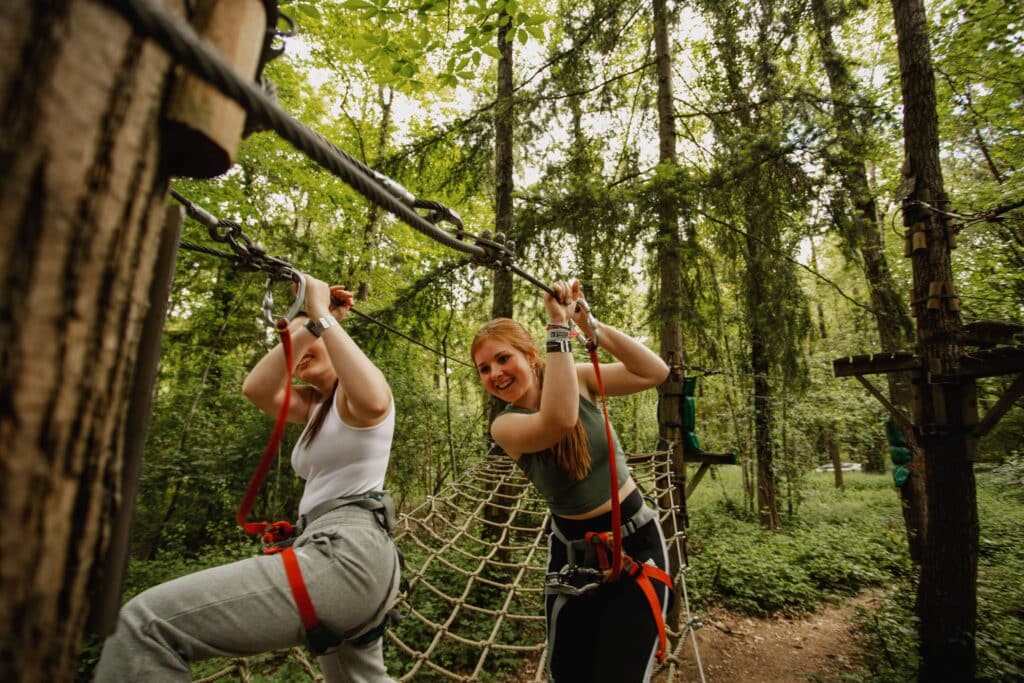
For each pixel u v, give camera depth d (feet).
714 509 38.47
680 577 10.68
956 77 22.76
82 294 1.14
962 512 14.62
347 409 4.93
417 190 24.06
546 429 4.81
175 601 3.96
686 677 17.39
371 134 34.35
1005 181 18.13
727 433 37.81
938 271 15.25
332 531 4.61
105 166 1.16
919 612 15.33
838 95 20.07
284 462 25.25
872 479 57.52
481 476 18.94
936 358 15.12
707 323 22.81
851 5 19.51
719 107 23.77
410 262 32.40
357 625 4.59
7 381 1.01
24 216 1.01
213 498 23.82
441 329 26.84
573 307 5.07
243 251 4.32
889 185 24.21
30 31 1.01
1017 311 23.26
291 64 27.84
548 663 5.28
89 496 1.26
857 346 33.76
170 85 1.36
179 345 29.91
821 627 20.07
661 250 19.70
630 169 24.34
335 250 30.19
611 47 22.12
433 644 8.73
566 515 5.50
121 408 1.36
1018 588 19.38
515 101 21.59
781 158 18.29
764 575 23.66
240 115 1.59
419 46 11.10
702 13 21.31
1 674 1.06
